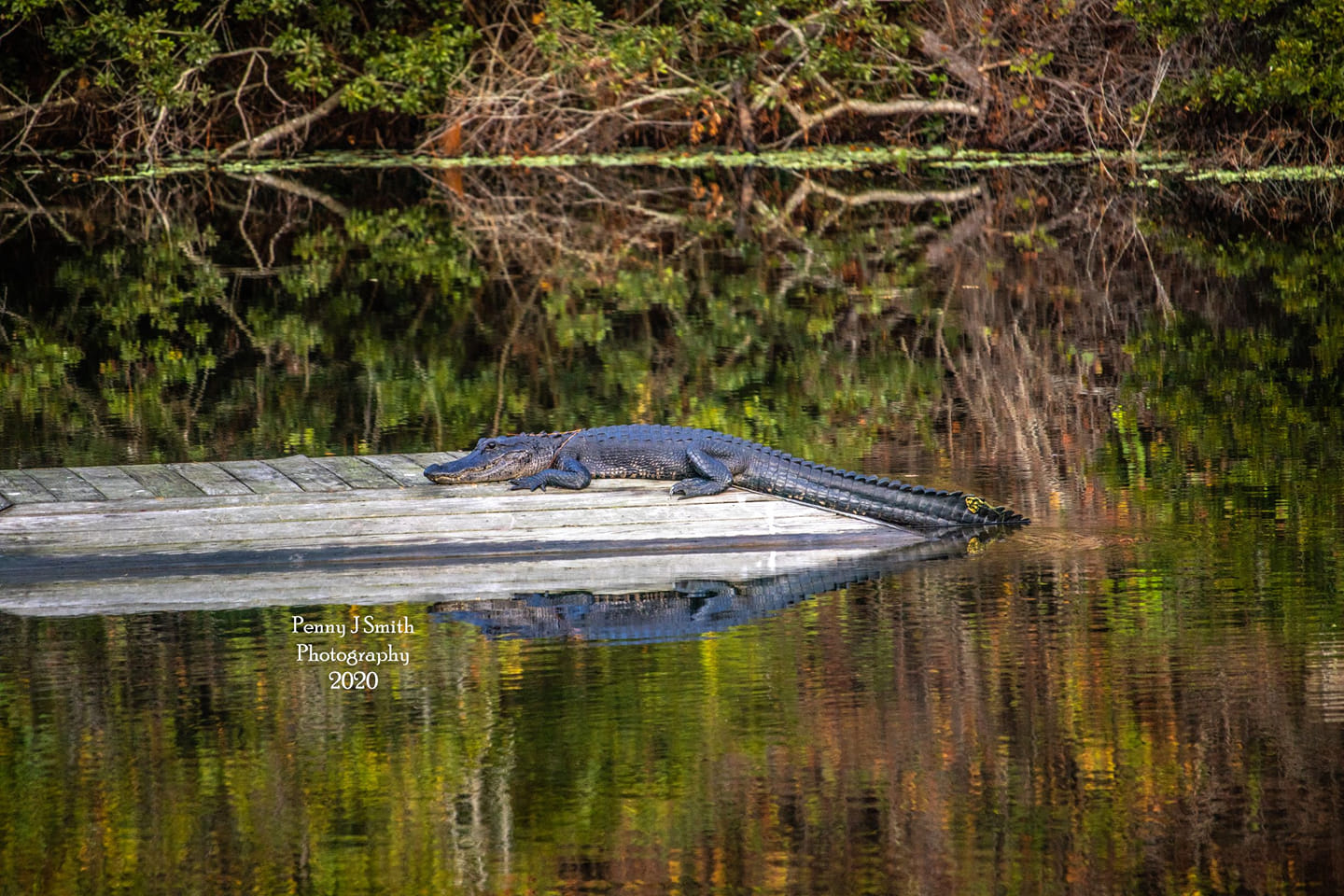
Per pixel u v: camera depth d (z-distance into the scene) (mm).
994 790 17266
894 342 46312
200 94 89438
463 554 26438
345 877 15758
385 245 68250
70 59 90500
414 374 41938
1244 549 25781
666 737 18609
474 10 94625
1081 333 47406
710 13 88625
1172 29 80125
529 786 17547
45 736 18875
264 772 17953
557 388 40188
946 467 31719
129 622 23109
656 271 60719
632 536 26859
